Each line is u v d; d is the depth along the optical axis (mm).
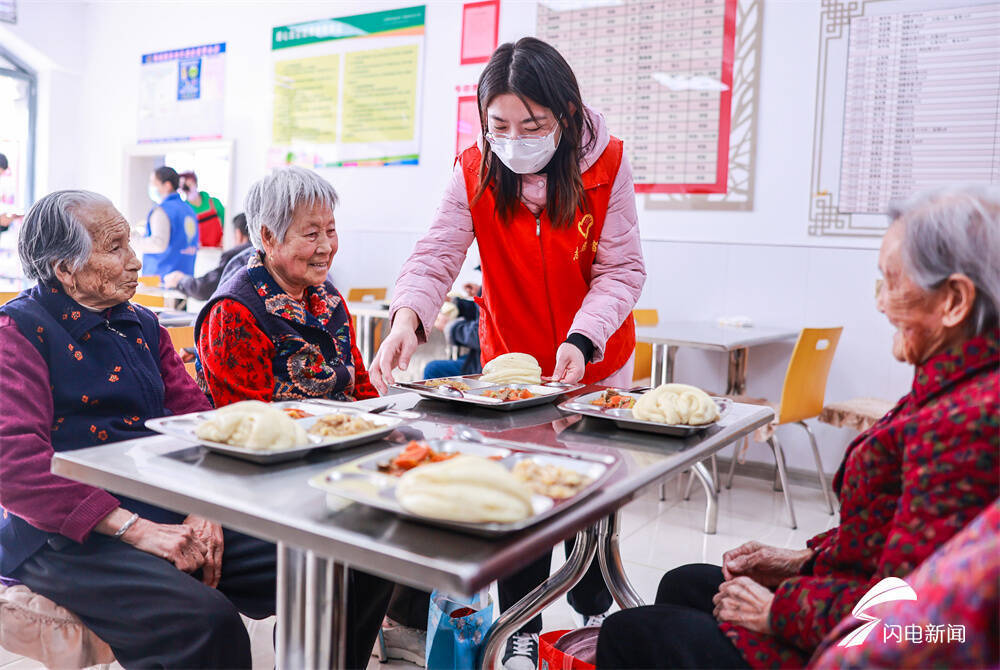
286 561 973
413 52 5059
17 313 1341
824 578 939
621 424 1306
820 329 3154
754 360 4004
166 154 6242
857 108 3717
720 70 4031
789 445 3891
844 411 3301
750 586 1052
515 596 1866
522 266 1807
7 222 6254
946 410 817
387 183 5250
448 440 1079
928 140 3578
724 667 988
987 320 832
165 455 1058
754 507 3391
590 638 1525
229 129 5941
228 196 5930
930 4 3521
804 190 3867
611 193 1811
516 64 1583
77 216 1362
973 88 3463
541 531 826
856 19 3686
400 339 1601
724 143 4051
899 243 875
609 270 1830
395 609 1902
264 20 5695
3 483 1238
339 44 5355
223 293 1568
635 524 3088
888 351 3691
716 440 1252
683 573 1331
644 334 3379
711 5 4031
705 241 4125
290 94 5609
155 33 6285
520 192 1766
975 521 620
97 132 6715
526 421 1358
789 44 3857
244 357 1554
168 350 1610
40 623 1292
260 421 1023
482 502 789
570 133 1672
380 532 812
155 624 1230
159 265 5785
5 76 6492
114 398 1413
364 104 5285
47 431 1320
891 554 818
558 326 1848
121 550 1285
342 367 1710
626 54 4293
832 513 3338
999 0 3375
